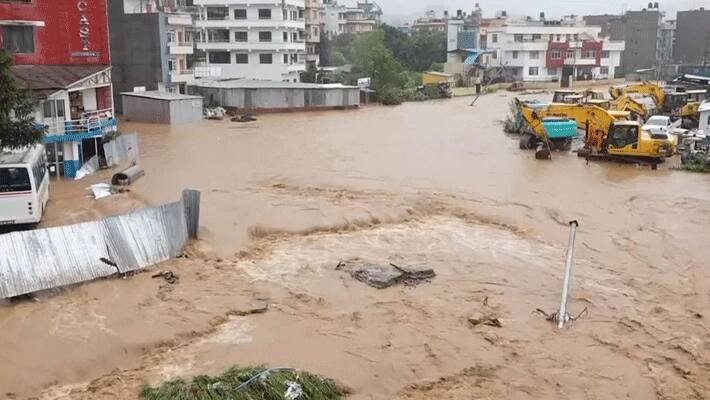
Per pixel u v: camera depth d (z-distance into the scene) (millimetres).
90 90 36500
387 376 14094
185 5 83812
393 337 15781
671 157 38688
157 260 19641
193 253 20672
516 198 28859
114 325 15883
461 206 27219
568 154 39781
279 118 58594
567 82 98375
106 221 18859
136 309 16781
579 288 19094
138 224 19500
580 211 27078
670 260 21625
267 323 16375
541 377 14234
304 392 12891
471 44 108188
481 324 16578
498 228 24656
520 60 100375
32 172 21578
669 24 119562
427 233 23859
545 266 20781
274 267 20094
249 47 75250
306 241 22625
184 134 47625
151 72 59156
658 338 16156
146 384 13438
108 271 18375
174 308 16906
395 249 22031
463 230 24281
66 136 30984
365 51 82438
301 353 14906
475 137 46719
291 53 78750
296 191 29297
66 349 14734
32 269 17156
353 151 40344
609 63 105375
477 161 37406
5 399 12930
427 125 53594
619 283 19625
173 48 61469
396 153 39750
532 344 15664
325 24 119188
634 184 31984
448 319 16828
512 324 16672
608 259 21641
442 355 15008
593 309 17703
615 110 47781
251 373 13250
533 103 52625
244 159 37250
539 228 24734
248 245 21969
